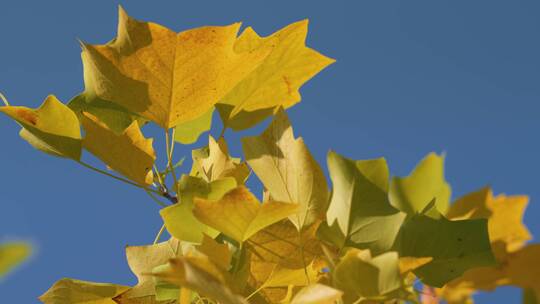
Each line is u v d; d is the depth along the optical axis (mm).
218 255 1208
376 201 1225
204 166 1307
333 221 1229
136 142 1302
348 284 1167
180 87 1287
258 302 1262
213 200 1222
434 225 1240
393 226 1221
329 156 1226
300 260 1247
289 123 1236
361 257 1161
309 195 1232
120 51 1265
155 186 1317
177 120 1306
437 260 1239
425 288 1291
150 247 1296
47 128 1294
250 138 1244
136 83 1281
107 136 1297
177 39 1265
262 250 1256
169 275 1128
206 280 1114
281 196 1243
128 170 1304
